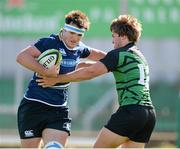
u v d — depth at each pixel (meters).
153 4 58.06
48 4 58.16
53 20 58.22
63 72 24.66
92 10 57.78
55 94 24.81
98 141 23.33
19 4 58.50
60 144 23.59
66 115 25.06
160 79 72.12
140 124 23.08
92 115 63.88
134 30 23.61
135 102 23.08
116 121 23.09
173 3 58.00
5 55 71.00
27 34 58.59
